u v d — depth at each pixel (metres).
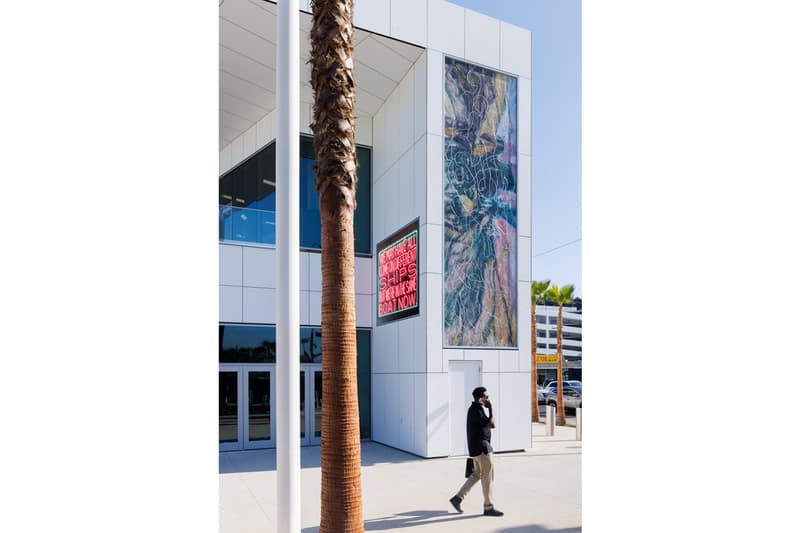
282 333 4.57
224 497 10.15
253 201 18.70
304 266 17.69
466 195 15.62
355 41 15.22
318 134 5.94
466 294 15.27
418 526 8.13
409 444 15.24
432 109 15.36
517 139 16.70
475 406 8.86
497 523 8.28
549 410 20.67
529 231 16.50
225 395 16.17
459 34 16.02
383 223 17.67
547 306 56.94
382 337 17.31
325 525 5.36
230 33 15.27
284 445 4.52
